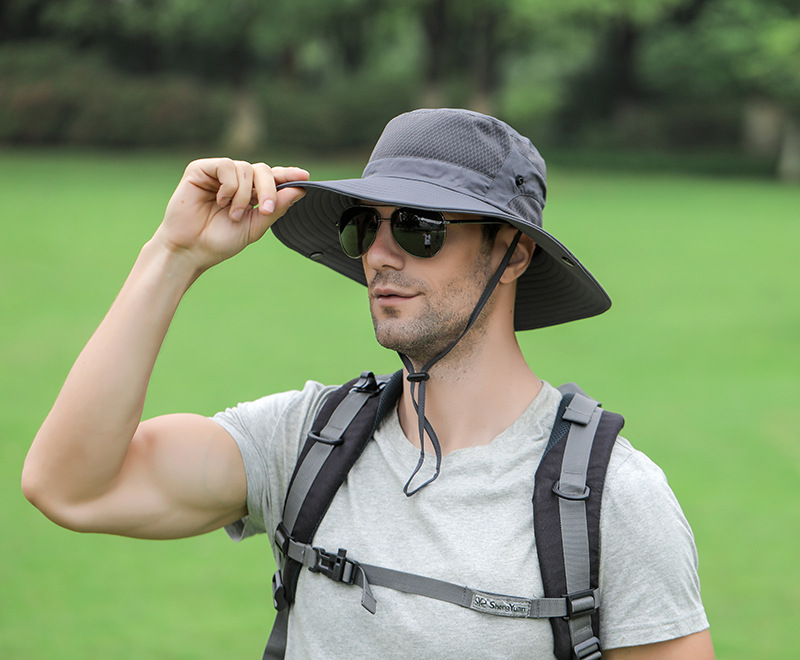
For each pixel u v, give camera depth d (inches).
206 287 641.0
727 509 279.3
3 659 195.6
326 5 1822.1
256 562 251.6
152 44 2151.8
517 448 85.3
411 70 2347.4
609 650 81.7
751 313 586.6
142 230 866.8
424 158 86.3
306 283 663.8
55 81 1942.7
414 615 79.7
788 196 1439.5
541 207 90.4
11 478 294.0
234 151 1946.4
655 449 333.4
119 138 1940.2
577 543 79.2
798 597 227.3
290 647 87.4
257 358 451.5
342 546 84.0
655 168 1905.8
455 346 87.1
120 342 82.7
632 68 2108.8
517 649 78.6
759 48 1861.5
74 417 82.0
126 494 86.8
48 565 243.6
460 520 82.1
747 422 366.6
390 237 85.8
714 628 212.5
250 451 91.4
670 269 743.1
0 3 2117.4
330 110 2016.5
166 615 219.0
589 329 535.8
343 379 417.4
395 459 86.6
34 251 742.5
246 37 1927.9
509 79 2437.3
